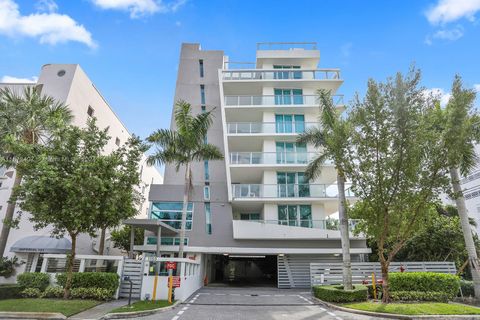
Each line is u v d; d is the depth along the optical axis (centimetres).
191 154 2097
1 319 1035
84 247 2625
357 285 1662
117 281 1509
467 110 1313
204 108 3009
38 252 2194
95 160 1360
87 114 2888
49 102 2102
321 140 1888
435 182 1327
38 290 1450
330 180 2856
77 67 2722
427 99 1357
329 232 2355
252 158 2662
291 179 2669
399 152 1316
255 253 2417
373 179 1364
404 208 1355
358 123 1388
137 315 1127
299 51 3136
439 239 2305
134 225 1880
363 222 1717
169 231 2236
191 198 2595
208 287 2350
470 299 1521
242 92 3052
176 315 1148
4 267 2105
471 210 4081
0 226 2272
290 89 2975
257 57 3130
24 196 1344
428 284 1510
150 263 1559
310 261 2412
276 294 1884
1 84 2584
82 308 1184
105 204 1380
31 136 1917
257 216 2897
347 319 1109
